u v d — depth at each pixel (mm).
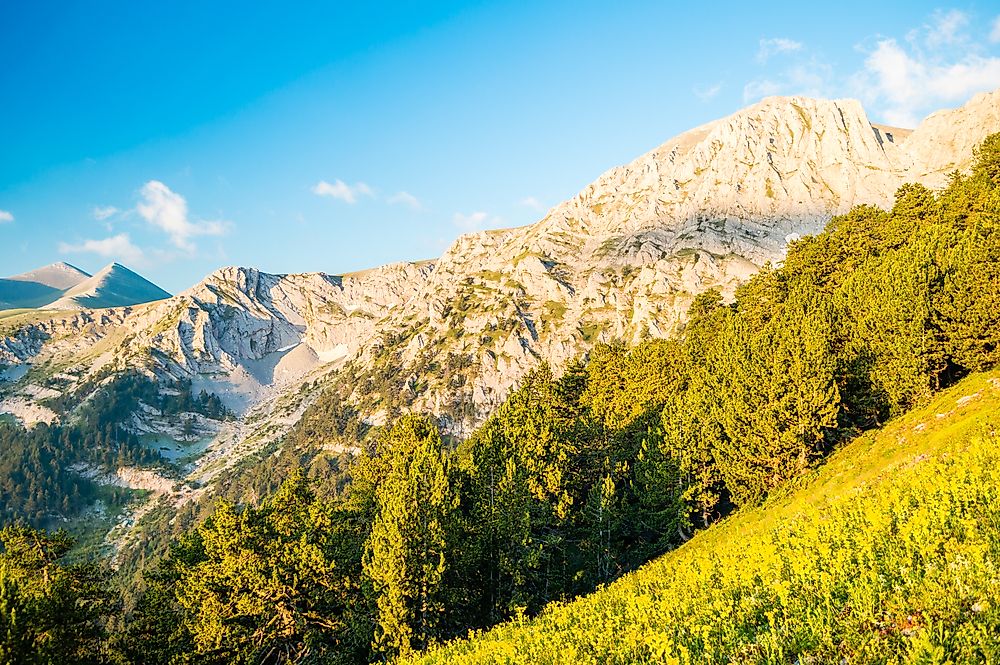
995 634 7559
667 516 43688
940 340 36656
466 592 35500
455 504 36812
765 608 11930
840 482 30250
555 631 17906
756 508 35625
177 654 35562
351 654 36031
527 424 50406
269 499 47625
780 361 37781
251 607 35125
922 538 11570
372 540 35312
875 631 9055
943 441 25203
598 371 77375
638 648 12922
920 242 43531
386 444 57812
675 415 46062
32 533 32562
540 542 40281
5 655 24188
